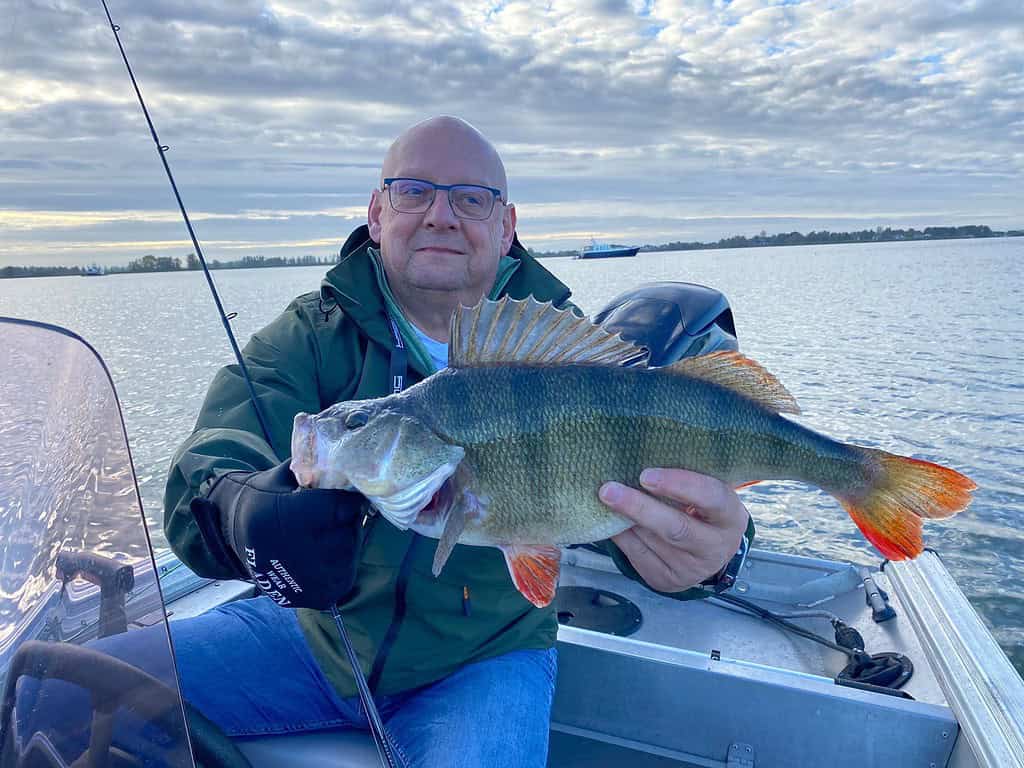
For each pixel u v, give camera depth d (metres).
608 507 0.60
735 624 1.02
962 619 0.81
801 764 0.75
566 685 0.84
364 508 0.55
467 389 0.59
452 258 0.79
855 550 2.39
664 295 1.11
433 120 0.79
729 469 0.62
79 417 0.49
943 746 0.70
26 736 0.40
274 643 0.73
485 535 0.60
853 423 4.09
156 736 0.43
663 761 0.78
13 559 0.44
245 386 0.71
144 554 0.46
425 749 0.62
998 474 3.21
